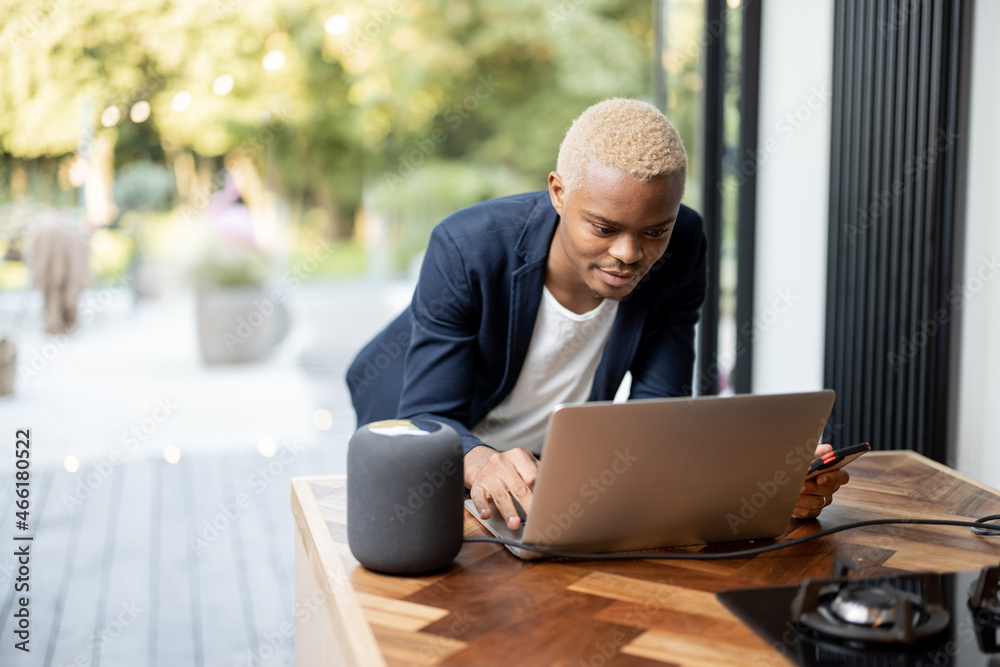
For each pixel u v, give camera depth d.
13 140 7.82
